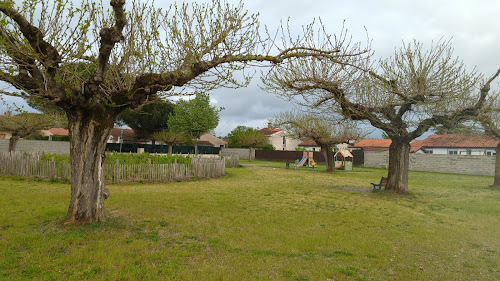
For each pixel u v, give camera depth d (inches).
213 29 256.2
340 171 1181.7
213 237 260.8
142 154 823.7
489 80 506.3
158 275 180.7
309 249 237.8
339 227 309.3
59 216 295.7
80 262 194.2
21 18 220.7
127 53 259.0
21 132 915.4
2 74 209.3
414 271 202.4
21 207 342.0
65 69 237.5
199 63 253.3
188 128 1716.3
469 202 486.6
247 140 1715.1
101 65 239.1
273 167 1301.7
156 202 402.6
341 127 1082.1
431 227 320.2
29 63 231.8
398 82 489.4
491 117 665.6
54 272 178.9
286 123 1067.9
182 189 550.9
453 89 465.4
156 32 246.7
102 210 283.4
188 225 295.0
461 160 1173.1
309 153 1405.0
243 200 452.1
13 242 224.7
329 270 197.2
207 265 198.7
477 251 246.1
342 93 446.9
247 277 182.9
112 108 270.4
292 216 353.1
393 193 550.9
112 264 193.2
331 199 489.7
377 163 1461.6
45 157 711.7
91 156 270.1
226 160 1182.3
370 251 238.5
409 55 479.5
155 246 230.5
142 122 1796.3
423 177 970.7
